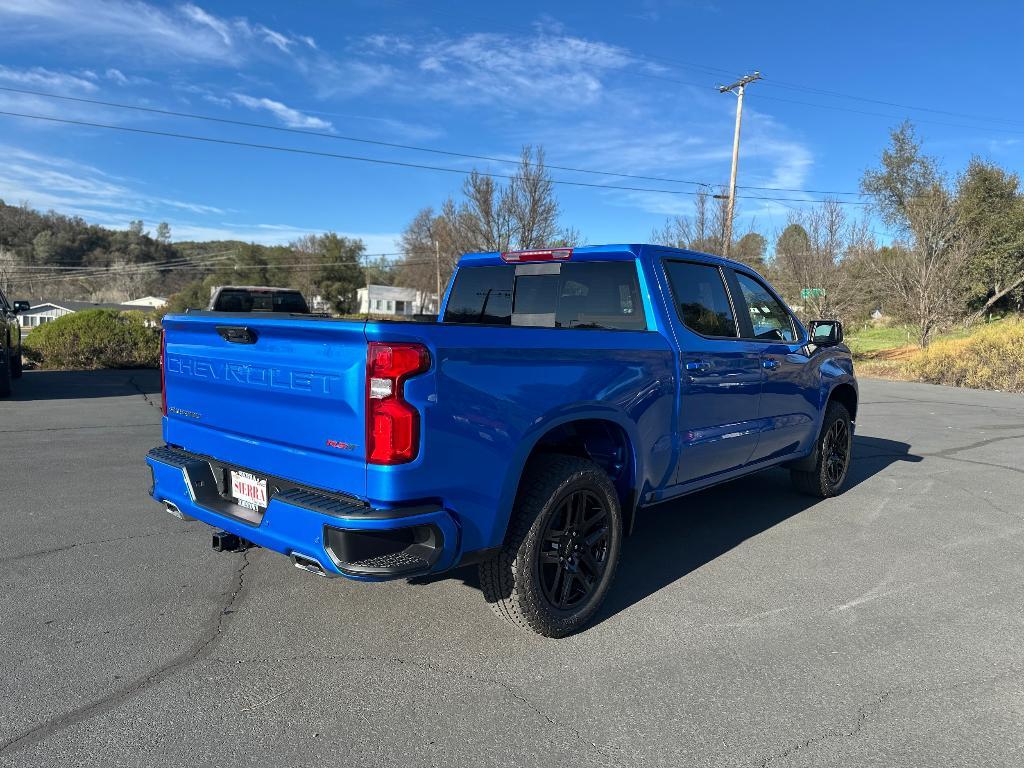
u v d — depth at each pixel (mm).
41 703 2771
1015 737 2656
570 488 3312
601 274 4406
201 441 3555
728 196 27859
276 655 3205
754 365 4809
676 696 2918
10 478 6301
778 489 6512
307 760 2455
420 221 74875
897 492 6410
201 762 2432
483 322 5070
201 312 3756
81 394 12242
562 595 3410
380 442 2676
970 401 14188
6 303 13273
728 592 4047
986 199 33562
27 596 3793
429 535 2830
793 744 2600
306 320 2885
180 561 4332
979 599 3969
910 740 2631
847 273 26641
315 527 2785
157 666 3080
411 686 2963
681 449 4160
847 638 3469
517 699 2875
